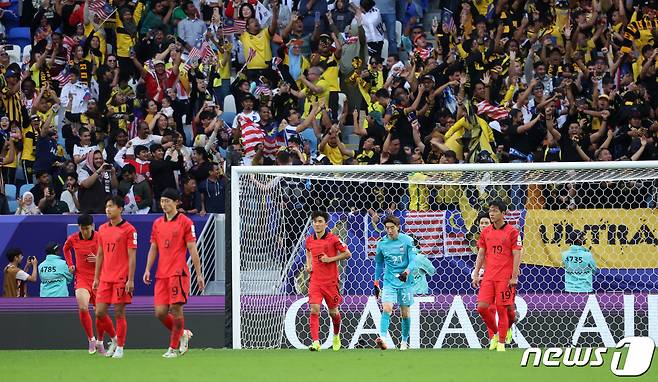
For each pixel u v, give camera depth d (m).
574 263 54.38
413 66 73.44
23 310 56.41
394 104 69.06
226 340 53.00
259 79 73.56
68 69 75.06
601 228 54.84
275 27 75.81
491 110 68.56
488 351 47.50
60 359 45.22
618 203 56.75
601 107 68.94
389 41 79.00
